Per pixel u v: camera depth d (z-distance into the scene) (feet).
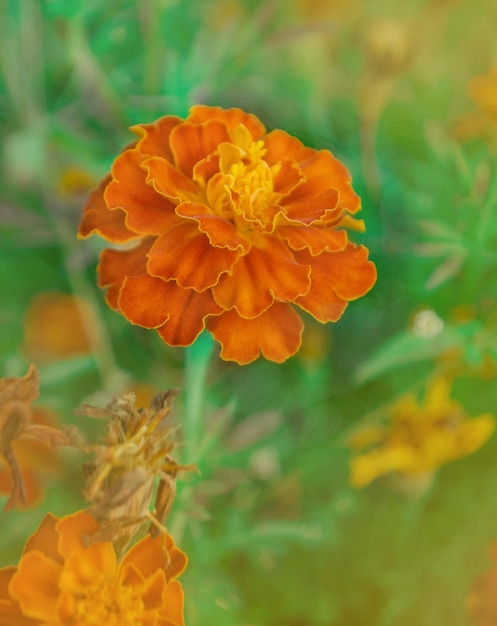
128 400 0.86
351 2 1.39
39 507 1.06
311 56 1.33
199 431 1.01
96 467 0.85
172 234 0.87
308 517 1.15
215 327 0.87
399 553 1.19
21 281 1.26
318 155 0.93
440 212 1.15
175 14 1.21
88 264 1.22
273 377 1.22
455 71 1.38
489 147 1.15
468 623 1.17
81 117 1.25
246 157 0.89
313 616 1.16
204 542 1.06
